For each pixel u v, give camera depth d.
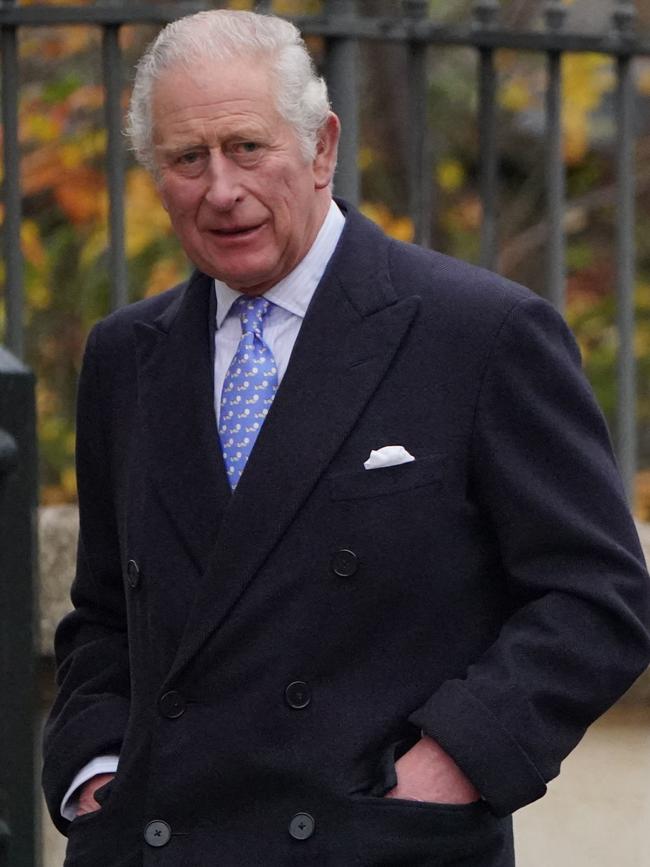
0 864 7.43
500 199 28.11
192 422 9.70
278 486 9.25
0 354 7.50
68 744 10.20
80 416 10.52
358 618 9.17
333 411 9.33
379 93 26.83
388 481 9.21
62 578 14.16
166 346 9.98
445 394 9.34
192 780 9.23
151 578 9.63
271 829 9.13
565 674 9.14
